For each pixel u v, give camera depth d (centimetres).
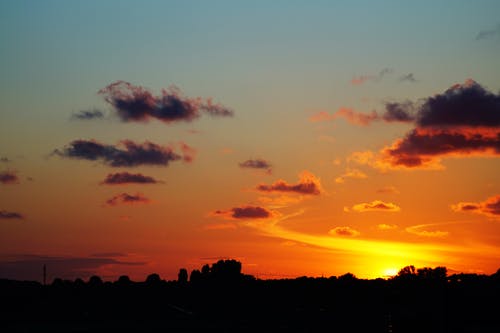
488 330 11962
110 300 19762
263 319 14888
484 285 16125
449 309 13825
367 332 12450
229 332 12250
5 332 12456
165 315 16550
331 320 14150
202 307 18425
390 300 17625
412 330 12538
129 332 12325
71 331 12519
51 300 19262
